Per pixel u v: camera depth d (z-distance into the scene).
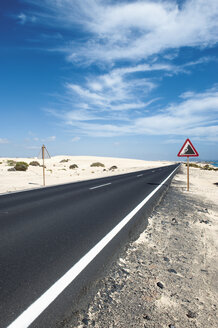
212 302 2.72
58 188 13.21
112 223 5.84
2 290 2.80
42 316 2.37
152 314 2.45
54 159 81.56
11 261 3.60
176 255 4.03
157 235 5.05
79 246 4.28
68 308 2.51
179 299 2.75
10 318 2.32
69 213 6.88
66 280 3.08
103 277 3.20
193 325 2.31
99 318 2.37
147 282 3.10
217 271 3.51
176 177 22.50
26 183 16.56
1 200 9.13
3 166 33.22
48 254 3.89
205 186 15.82
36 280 3.06
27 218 6.26
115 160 90.31
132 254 4.00
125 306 2.57
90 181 17.94
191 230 5.52
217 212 7.83
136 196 10.21
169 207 8.07
